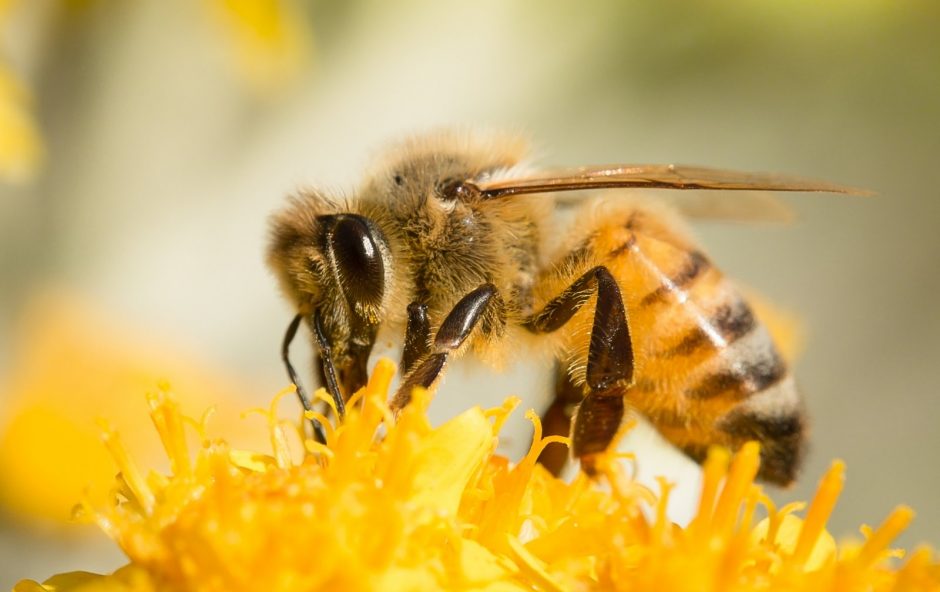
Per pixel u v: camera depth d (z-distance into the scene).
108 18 0.10
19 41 0.09
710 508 0.06
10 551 0.09
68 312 0.09
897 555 0.06
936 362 0.12
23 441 0.08
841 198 0.12
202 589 0.06
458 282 0.07
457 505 0.06
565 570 0.06
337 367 0.07
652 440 0.07
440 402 0.09
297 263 0.07
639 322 0.07
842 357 0.12
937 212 0.12
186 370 0.09
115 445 0.06
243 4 0.09
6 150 0.08
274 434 0.06
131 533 0.06
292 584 0.06
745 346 0.07
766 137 0.11
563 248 0.07
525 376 0.07
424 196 0.07
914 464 0.12
